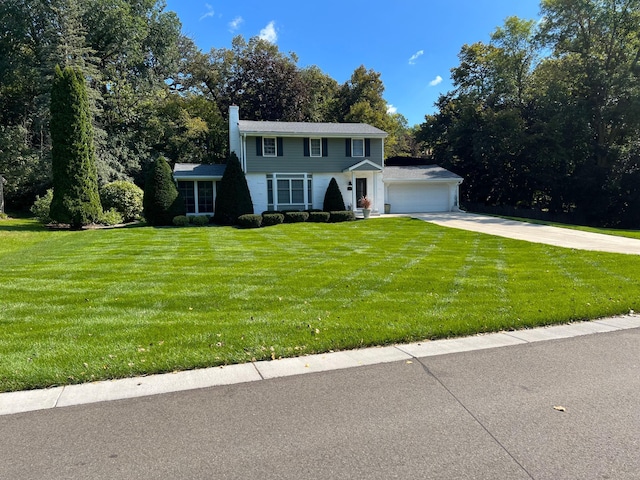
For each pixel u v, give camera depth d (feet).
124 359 12.75
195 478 7.51
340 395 10.82
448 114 114.52
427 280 24.79
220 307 18.97
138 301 20.10
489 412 9.89
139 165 94.07
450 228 55.57
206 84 126.82
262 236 49.19
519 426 9.23
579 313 17.72
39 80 79.87
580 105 83.05
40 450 8.42
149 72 102.99
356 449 8.39
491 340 14.99
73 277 26.13
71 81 57.41
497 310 18.12
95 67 84.74
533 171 91.45
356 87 135.95
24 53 88.84
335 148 75.41
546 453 8.21
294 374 12.15
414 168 87.92
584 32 84.69
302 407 10.18
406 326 15.89
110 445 8.59
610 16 79.25
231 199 64.59
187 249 38.70
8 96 92.12
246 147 71.41
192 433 9.04
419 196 83.25
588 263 30.94
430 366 12.69
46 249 38.47
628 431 8.99
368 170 73.00
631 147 83.61
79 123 58.08
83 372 11.89
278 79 118.42
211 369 12.51
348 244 42.27
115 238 46.62
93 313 18.03
